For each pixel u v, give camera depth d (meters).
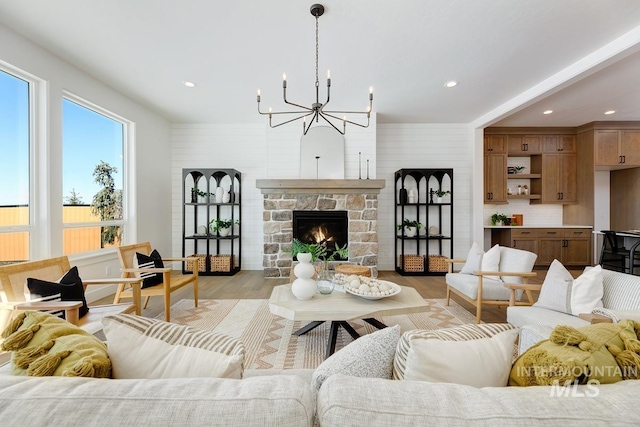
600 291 1.87
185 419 0.52
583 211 5.27
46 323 0.86
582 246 5.19
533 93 3.62
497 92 3.78
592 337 0.79
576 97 3.94
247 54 2.85
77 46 2.73
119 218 4.05
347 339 2.46
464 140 5.21
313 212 4.61
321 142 4.73
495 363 0.80
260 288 4.02
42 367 0.71
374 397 0.57
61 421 0.51
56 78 2.92
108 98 3.63
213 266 4.74
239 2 2.12
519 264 2.78
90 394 0.55
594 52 2.80
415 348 0.77
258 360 2.11
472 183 5.07
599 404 0.55
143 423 0.51
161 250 4.86
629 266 3.88
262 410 0.53
